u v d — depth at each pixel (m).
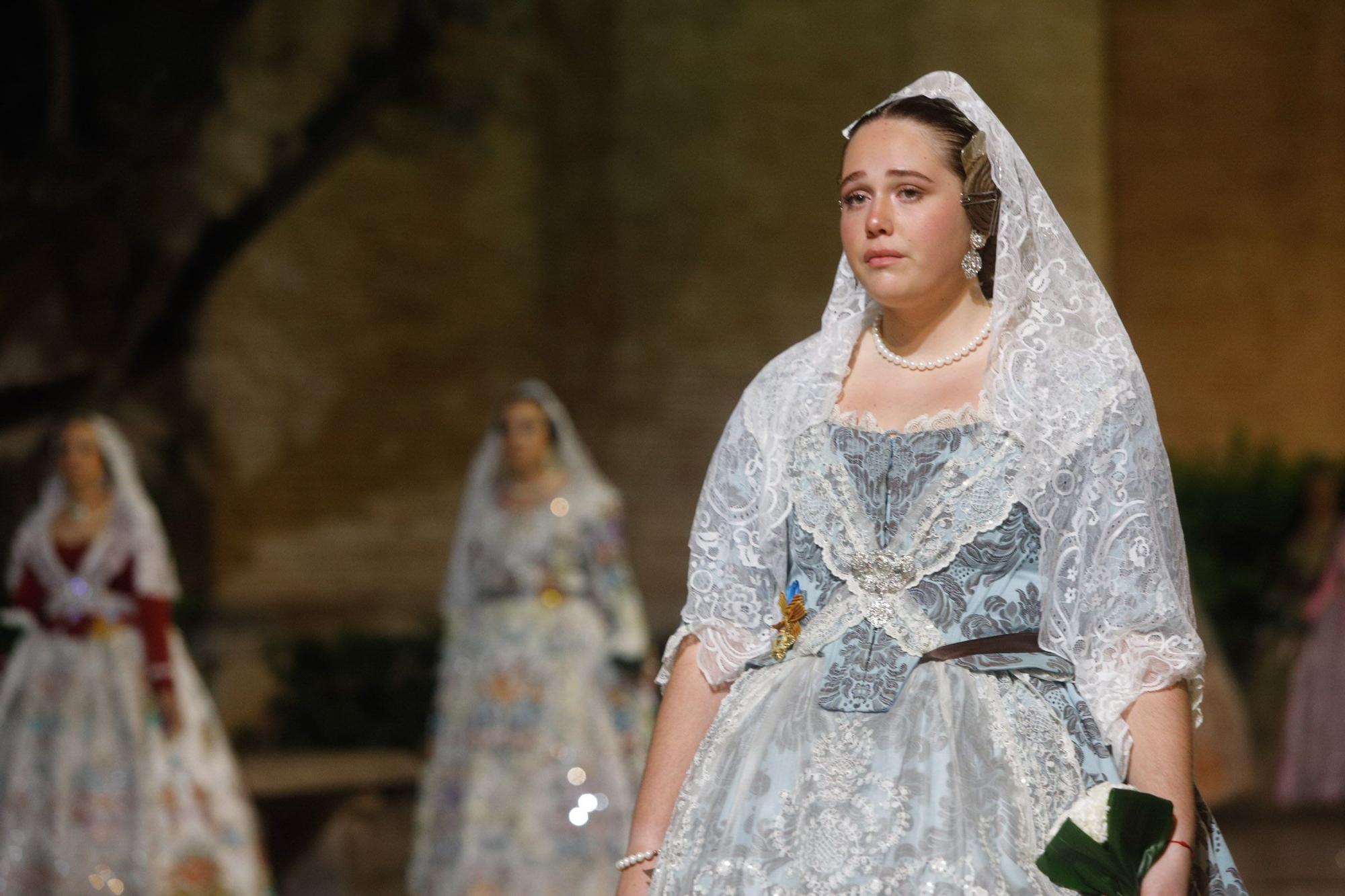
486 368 42.44
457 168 41.97
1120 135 59.75
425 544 41.12
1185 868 7.71
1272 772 35.78
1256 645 37.50
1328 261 59.03
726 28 45.19
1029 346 8.27
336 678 36.03
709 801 8.26
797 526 8.66
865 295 8.95
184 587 37.06
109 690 23.14
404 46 33.75
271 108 38.03
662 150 44.19
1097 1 53.91
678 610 43.19
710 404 44.41
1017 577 8.17
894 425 8.48
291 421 38.94
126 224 35.25
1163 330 59.81
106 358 32.66
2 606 33.34
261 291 38.53
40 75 32.75
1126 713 8.02
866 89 47.53
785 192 45.78
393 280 40.91
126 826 22.77
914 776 7.80
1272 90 59.25
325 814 26.70
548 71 43.22
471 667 24.73
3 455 35.09
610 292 43.44
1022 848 7.60
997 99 51.38
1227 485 39.72
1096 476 8.05
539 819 23.97
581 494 24.78
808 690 8.30
